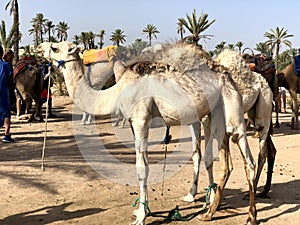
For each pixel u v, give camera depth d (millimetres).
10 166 8039
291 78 14156
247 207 6195
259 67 11734
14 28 25625
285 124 16031
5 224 5293
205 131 6125
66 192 6617
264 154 6406
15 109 17312
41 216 5602
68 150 9844
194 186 6402
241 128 5453
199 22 24828
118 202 6227
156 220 5602
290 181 7602
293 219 5703
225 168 5668
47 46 5535
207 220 5621
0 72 10242
